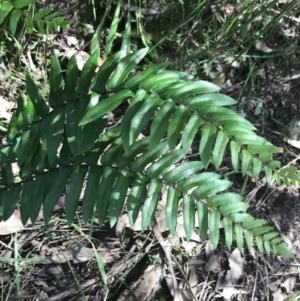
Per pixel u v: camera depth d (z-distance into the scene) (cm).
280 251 124
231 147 98
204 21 178
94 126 104
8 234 147
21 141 112
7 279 144
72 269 147
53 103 108
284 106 192
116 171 113
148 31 175
